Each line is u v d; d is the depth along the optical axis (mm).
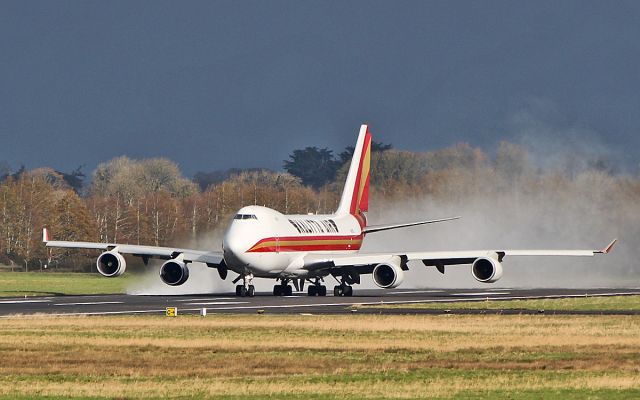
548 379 107375
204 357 123438
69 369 114562
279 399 96188
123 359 121750
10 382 106375
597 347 131750
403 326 156000
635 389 101125
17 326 156750
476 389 101312
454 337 142125
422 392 99625
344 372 112375
